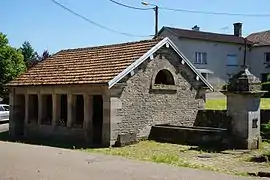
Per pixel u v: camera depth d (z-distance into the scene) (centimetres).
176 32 4509
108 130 1934
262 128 2081
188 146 1878
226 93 1828
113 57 2169
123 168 1185
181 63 2284
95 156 1454
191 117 2336
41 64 2566
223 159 1510
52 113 2242
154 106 2144
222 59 4731
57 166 1212
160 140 2077
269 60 4884
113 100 1944
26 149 1642
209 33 5019
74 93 2102
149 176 1058
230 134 1816
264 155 1496
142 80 2084
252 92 1755
